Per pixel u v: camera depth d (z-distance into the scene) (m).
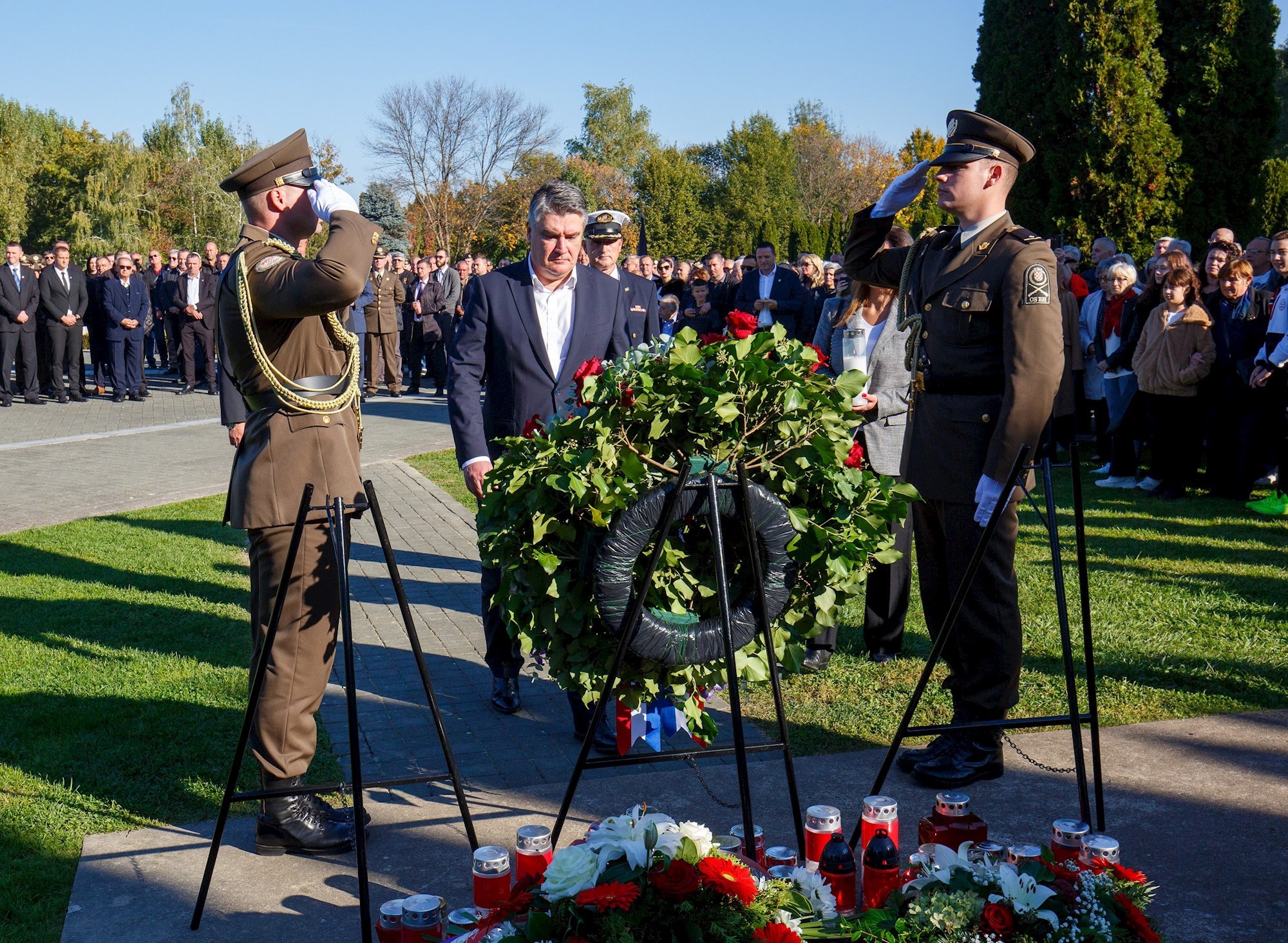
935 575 4.25
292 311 3.36
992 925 2.35
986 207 3.93
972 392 3.97
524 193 58.72
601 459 3.03
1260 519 8.54
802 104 92.19
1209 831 3.60
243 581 7.13
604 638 3.17
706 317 14.34
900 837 3.60
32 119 59.69
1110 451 11.45
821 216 78.94
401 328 21.20
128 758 4.30
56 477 11.11
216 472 11.46
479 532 3.27
